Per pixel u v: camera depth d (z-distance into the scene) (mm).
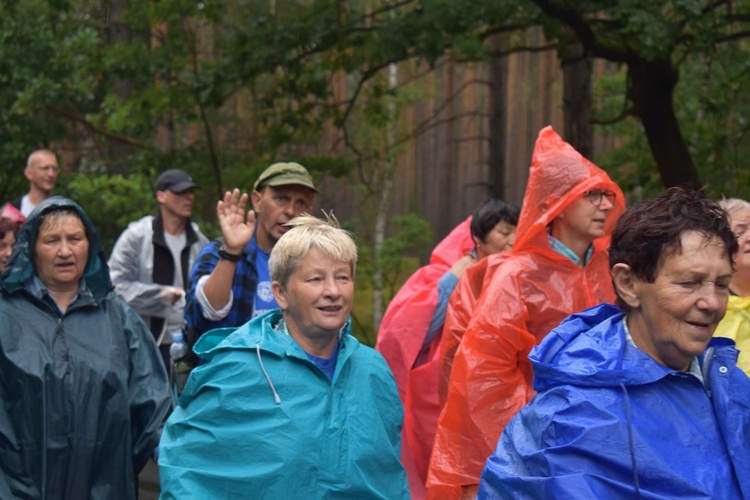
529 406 2521
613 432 2332
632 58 9672
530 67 21094
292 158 12836
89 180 11883
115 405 4191
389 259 17281
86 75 12508
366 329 19297
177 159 12945
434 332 5691
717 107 10641
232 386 3244
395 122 18484
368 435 3289
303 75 12172
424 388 5598
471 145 21859
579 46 12469
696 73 12781
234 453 3203
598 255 4711
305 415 3225
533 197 4551
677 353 2400
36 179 8367
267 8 11938
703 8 9008
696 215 2377
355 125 19266
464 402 4332
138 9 11844
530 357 2523
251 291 4887
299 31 11227
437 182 22141
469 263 5773
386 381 3447
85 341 4207
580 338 2508
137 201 11891
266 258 5012
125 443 4207
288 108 12391
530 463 2434
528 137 21203
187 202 6945
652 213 2408
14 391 4066
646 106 10039
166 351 6770
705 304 2340
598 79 16750
